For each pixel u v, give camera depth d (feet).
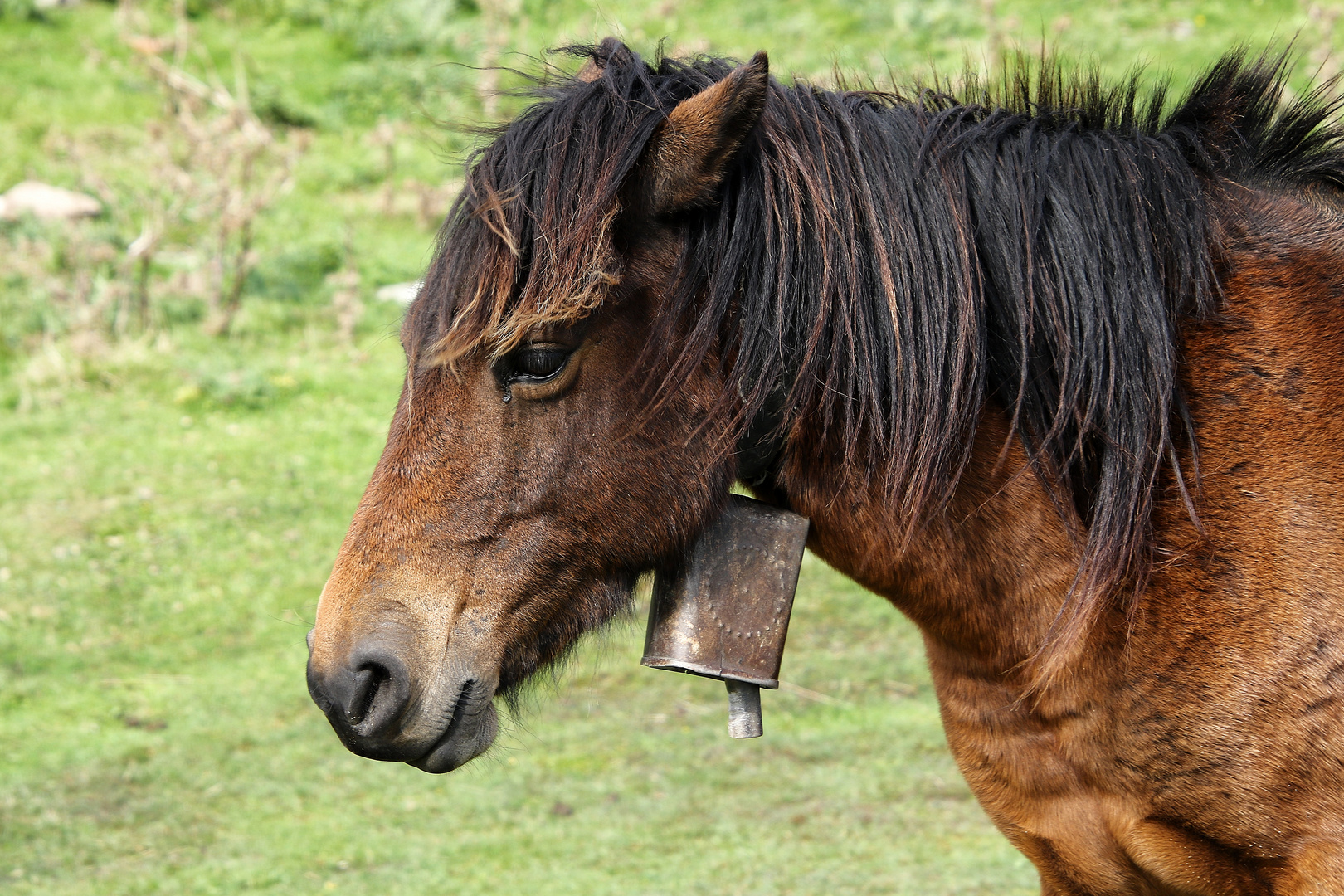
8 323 57.16
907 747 28.78
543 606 11.25
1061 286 11.60
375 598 10.90
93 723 31.65
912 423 11.28
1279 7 74.54
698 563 11.84
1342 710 11.23
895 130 11.78
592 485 11.05
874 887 22.72
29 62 82.94
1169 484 11.68
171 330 57.21
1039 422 11.76
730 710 12.20
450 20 89.10
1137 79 13.23
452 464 10.89
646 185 10.84
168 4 91.45
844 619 35.83
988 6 74.13
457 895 23.48
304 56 86.63
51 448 47.75
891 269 11.31
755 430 11.53
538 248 10.46
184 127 68.39
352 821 26.91
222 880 24.31
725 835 25.27
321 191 71.41
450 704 10.86
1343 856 11.31
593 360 10.90
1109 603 11.75
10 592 38.09
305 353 55.98
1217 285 11.84
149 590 38.55
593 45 12.34
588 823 26.16
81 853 25.59
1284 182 12.76
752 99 10.42
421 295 11.03
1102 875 12.66
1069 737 12.20
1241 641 11.41
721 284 10.93
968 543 12.06
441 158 14.58
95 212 65.57
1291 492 11.46
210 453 47.47
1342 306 11.90
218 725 31.48
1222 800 11.62
